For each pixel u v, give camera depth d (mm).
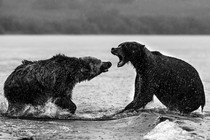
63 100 37781
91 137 30828
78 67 38719
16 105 37156
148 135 30641
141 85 38625
